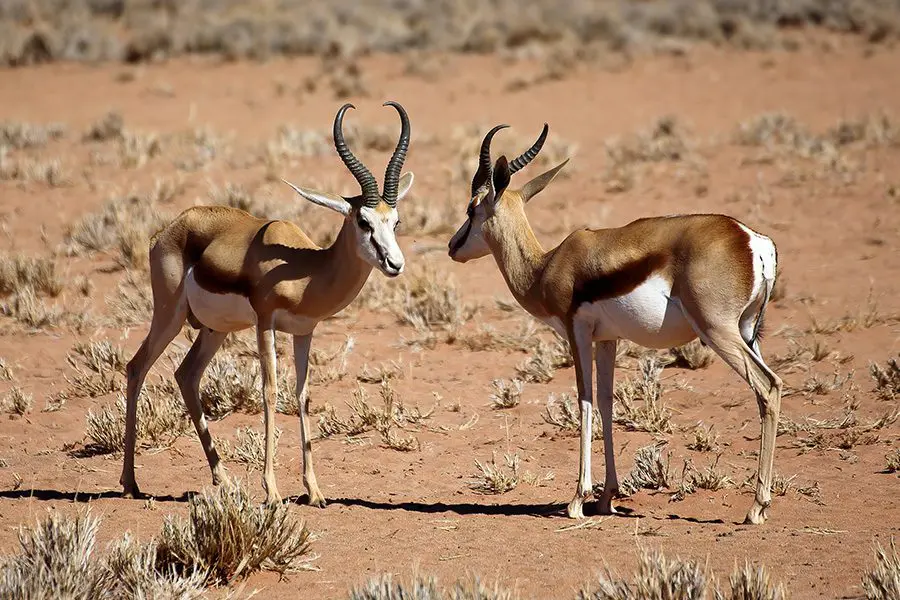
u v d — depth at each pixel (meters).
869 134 47.50
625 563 15.37
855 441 21.05
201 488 19.83
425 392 25.19
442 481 20.12
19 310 30.55
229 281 18.59
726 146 47.94
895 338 27.11
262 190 42.09
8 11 90.06
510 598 13.74
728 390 24.42
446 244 36.75
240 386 24.28
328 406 24.19
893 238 35.44
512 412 23.84
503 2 96.00
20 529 15.52
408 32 81.81
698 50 73.56
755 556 15.50
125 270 34.38
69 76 70.06
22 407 24.36
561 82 64.62
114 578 14.34
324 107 59.56
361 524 17.55
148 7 94.62
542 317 18.59
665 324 17.05
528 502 18.83
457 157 47.19
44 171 44.06
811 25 81.25
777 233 36.62
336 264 18.14
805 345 26.66
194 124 55.38
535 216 39.34
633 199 40.91
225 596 14.36
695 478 19.05
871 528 16.69
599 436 22.16
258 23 83.50
